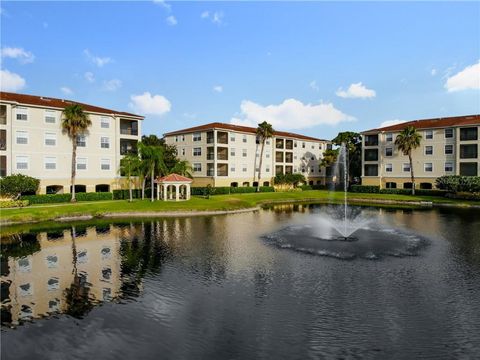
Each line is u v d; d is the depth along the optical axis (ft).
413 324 42.34
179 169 200.34
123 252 77.05
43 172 162.91
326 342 38.37
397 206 180.34
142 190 181.47
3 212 122.93
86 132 176.35
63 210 129.59
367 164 255.29
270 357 35.63
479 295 51.16
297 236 94.58
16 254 75.56
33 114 160.15
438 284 55.57
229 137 249.75
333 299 49.67
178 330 41.29
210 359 35.37
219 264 67.26
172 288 54.65
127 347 37.78
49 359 35.70
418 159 230.07
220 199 185.88
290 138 295.69
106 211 135.03
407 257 71.72
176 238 92.32
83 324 42.98
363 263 67.36
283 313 45.44
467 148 211.41
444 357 35.58
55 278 59.77
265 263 67.72
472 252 76.02
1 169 153.17
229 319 43.93
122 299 50.52
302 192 257.75
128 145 196.85
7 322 43.68
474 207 171.53
